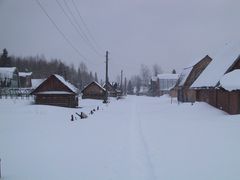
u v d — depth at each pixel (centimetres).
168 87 10931
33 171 1026
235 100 2703
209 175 946
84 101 6288
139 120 2594
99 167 1061
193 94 5084
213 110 3055
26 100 5103
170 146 1393
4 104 4369
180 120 2502
